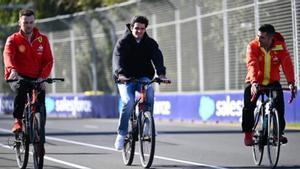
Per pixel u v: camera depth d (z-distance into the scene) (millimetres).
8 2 126375
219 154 35750
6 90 99312
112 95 79875
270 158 28953
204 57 67750
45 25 94750
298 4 55219
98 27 83188
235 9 62906
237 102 60656
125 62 29391
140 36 29078
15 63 27844
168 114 70875
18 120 28578
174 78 72688
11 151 37344
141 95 29078
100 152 37000
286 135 46812
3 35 104438
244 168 29562
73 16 88375
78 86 89062
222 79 65188
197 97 66250
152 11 74500
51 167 30359
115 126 61844
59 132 53562
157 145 41281
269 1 58375
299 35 55156
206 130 54156
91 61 85375
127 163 30734
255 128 29719
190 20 69500
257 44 29125
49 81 27234
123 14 77938
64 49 91688
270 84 29312
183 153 36375
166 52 73500
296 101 54062
